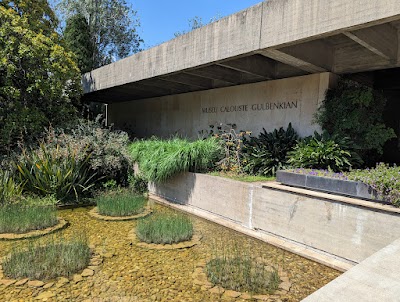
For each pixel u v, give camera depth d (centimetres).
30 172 671
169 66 733
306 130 662
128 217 573
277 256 403
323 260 379
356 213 361
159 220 507
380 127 605
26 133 781
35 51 794
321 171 476
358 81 684
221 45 585
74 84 964
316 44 582
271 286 318
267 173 630
